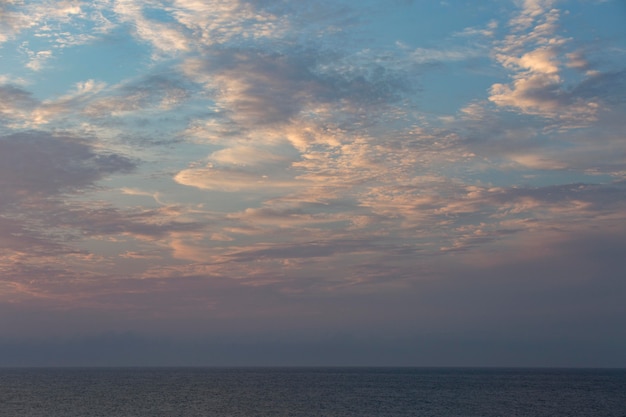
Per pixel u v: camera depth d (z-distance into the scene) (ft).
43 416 245.86
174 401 320.70
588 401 327.06
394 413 255.70
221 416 245.24
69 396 356.59
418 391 408.67
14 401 317.42
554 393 392.88
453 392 397.19
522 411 268.21
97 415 249.34
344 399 333.42
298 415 248.93
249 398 342.64
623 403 315.37
